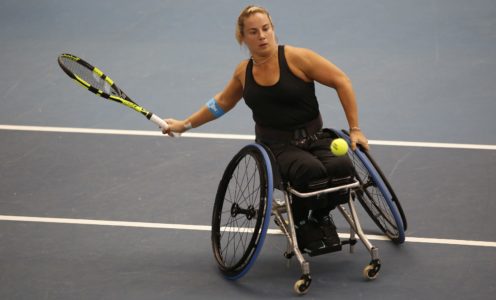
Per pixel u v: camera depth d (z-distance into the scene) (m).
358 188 10.26
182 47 17.73
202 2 19.97
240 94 10.55
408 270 10.24
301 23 18.56
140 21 19.11
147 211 11.85
